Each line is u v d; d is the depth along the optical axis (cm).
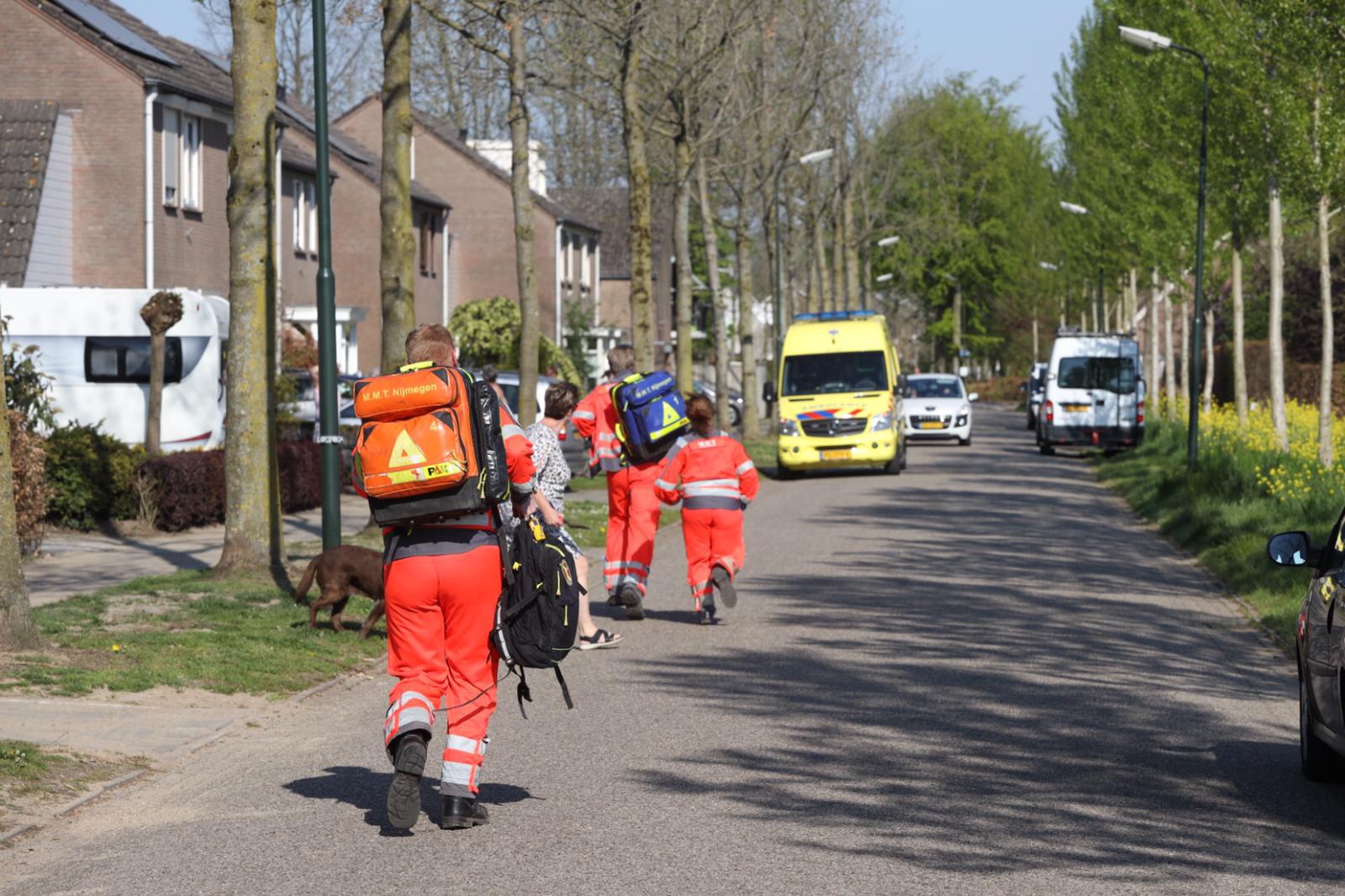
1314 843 813
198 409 3139
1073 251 7100
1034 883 734
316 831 830
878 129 6719
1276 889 727
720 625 1645
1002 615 1706
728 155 5238
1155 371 5900
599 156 4397
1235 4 3247
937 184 11250
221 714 1148
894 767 989
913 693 1252
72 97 3981
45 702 1136
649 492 1659
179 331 3131
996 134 11400
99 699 1162
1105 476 4112
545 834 823
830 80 5344
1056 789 928
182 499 2505
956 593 1888
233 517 1797
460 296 7238
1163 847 800
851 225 7000
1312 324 7100
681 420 1638
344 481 3127
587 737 1083
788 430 4047
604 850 791
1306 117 3067
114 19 4431
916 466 4591
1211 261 4716
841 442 4019
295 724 1141
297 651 1399
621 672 1362
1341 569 904
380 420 806
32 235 3769
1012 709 1186
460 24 2845
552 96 3531
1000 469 4422
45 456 2177
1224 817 867
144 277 3988
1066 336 5022
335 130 6756
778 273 5647
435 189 7212
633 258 3609
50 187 3906
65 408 3125
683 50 3812
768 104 5044
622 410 1631
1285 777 968
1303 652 955
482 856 779
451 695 833
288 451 2805
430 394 800
